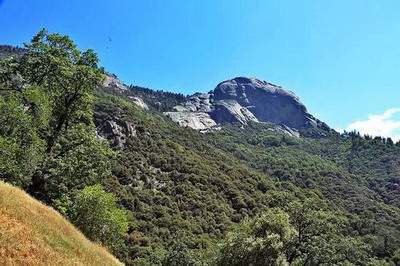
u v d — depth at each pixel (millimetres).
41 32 40469
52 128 41125
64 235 22609
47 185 38281
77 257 21094
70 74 39000
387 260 99812
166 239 92375
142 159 125938
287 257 49094
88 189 40094
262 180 144125
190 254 79688
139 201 103062
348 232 103875
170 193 113750
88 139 40781
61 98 41375
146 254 84125
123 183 110625
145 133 143625
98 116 138375
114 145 128750
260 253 41969
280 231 44656
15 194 23594
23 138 36812
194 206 109250
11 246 17453
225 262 43219
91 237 39062
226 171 140875
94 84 41906
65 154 40125
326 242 50719
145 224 95000
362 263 59344
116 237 42906
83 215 39250
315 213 50781
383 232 113562
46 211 24375
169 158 132375
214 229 100062
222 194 120750
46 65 39906
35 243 19047
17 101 36688
